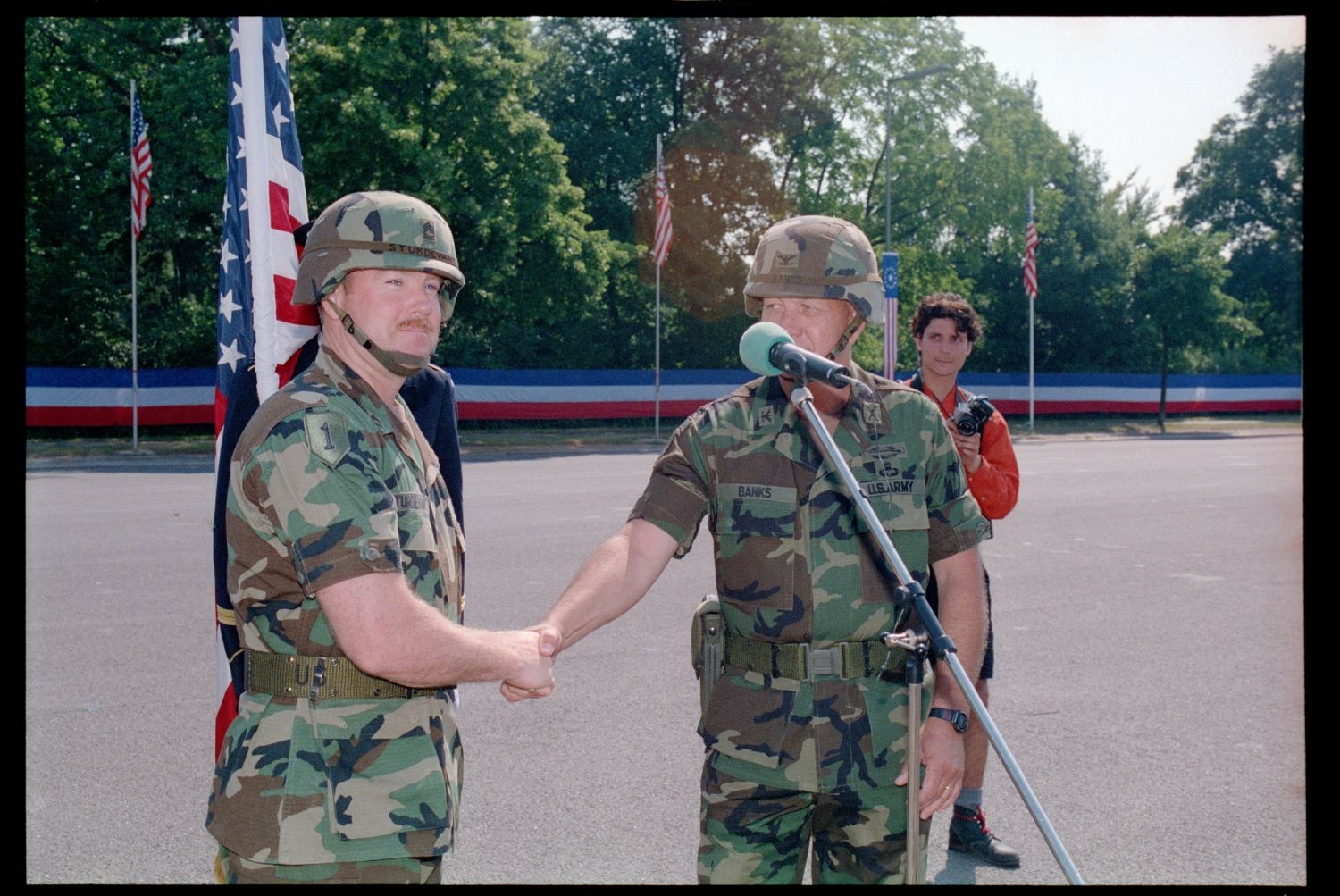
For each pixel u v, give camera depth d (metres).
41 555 9.31
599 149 35.25
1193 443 28.42
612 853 4.09
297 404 2.17
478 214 25.97
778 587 2.49
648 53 35.34
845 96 36.78
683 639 7.09
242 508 2.17
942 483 2.64
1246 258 47.16
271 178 3.20
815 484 2.52
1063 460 22.09
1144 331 39.16
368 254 2.22
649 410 27.86
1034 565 9.97
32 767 4.78
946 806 2.49
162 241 28.58
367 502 2.12
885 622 2.51
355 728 2.15
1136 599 8.58
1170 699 6.00
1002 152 37.97
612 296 35.50
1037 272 39.97
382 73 24.44
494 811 4.46
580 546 10.21
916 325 3.90
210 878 3.84
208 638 6.77
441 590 2.28
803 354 2.34
